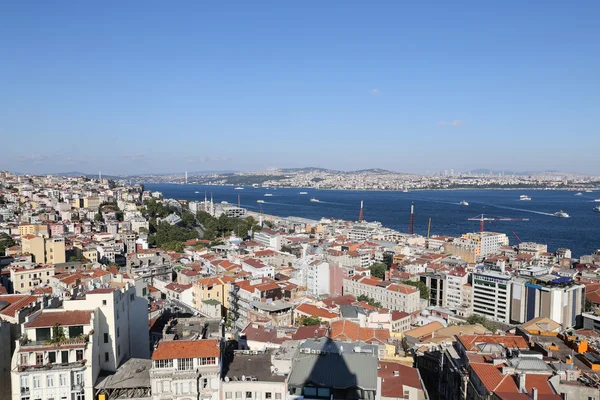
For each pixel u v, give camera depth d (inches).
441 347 5994.1
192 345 3850.9
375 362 4109.3
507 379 4035.4
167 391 3678.6
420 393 4259.4
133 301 4569.4
